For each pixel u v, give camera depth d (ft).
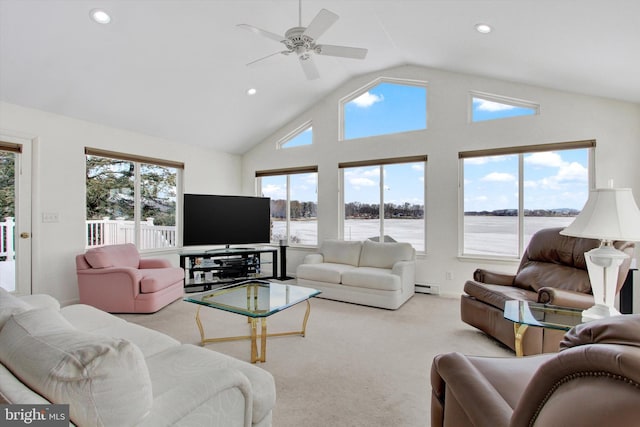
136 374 3.00
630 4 6.91
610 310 6.44
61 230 12.78
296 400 6.47
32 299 7.07
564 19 8.09
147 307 11.92
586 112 12.28
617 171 11.87
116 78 12.06
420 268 15.42
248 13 10.62
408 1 9.50
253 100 16.14
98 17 9.47
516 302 8.06
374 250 15.23
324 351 8.78
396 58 14.69
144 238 16.16
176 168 17.65
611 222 6.07
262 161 20.38
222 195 18.60
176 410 3.34
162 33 10.69
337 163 17.67
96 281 11.95
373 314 12.11
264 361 8.11
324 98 18.06
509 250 13.88
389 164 16.42
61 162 12.80
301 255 18.97
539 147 13.03
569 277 9.46
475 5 8.73
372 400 6.49
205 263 16.70
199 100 14.80
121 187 15.26
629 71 9.67
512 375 4.43
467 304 10.29
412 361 8.20
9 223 11.70
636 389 2.09
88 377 2.72
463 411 3.92
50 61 10.53
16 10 8.68
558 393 2.58
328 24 7.86
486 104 14.34
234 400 3.94
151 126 15.46
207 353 5.21
